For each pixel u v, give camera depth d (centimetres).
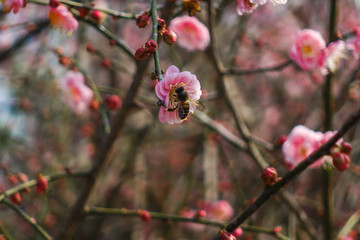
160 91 181
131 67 600
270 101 733
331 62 302
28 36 499
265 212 581
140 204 564
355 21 668
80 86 357
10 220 632
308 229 394
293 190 648
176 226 630
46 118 571
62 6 274
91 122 629
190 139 753
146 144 617
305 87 700
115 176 657
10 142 578
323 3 629
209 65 555
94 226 608
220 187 588
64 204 611
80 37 545
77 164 625
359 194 573
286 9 645
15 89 571
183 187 580
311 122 615
